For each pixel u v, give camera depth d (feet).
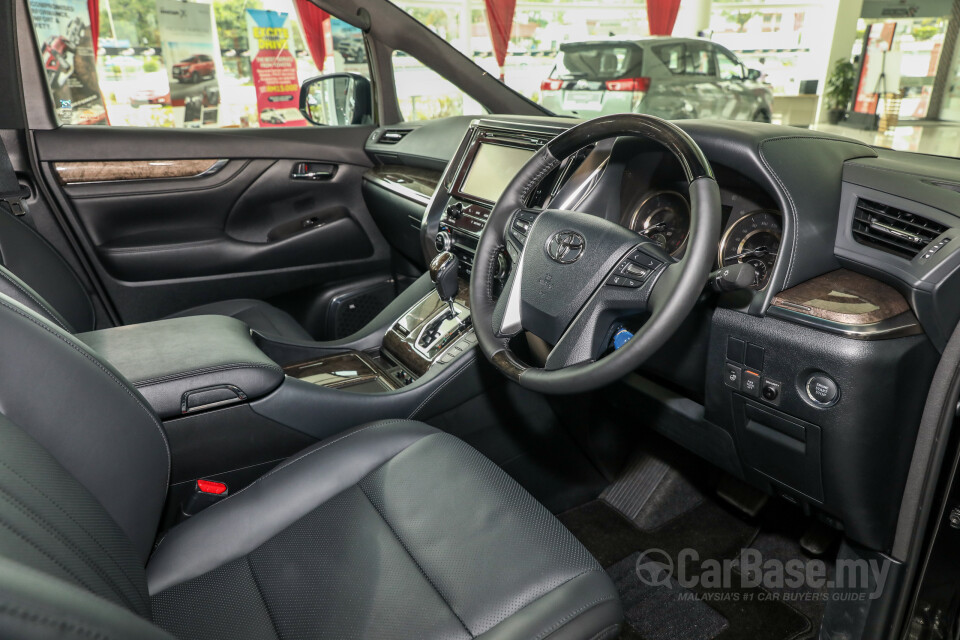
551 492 5.21
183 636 2.51
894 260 2.97
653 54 11.62
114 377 2.56
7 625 0.90
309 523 2.97
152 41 10.90
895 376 2.91
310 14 11.44
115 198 5.86
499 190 4.89
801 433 3.22
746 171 3.23
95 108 6.81
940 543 3.41
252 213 6.53
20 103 5.38
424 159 6.03
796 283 3.16
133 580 2.13
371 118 7.23
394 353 5.04
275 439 3.66
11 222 4.69
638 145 3.76
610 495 5.43
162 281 6.27
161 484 2.73
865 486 3.14
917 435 3.14
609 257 2.92
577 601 2.45
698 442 4.04
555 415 4.89
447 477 3.08
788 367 3.14
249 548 2.89
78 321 5.04
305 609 2.56
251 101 13.07
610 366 2.70
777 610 4.33
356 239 7.09
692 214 2.74
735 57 11.82
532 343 3.49
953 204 2.91
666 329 2.63
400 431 3.41
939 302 2.83
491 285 3.55
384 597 2.54
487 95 6.34
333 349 5.13
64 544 1.71
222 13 12.15
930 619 3.71
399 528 2.85
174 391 3.25
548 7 17.72
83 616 1.06
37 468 1.88
